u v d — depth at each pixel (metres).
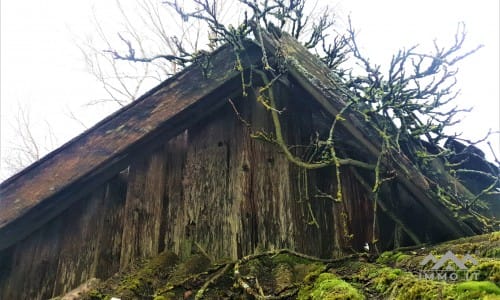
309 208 2.53
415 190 2.35
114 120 2.74
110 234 2.68
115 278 2.28
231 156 2.78
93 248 2.67
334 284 1.63
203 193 2.70
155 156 2.82
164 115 2.69
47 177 2.66
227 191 2.68
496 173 2.94
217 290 2.01
